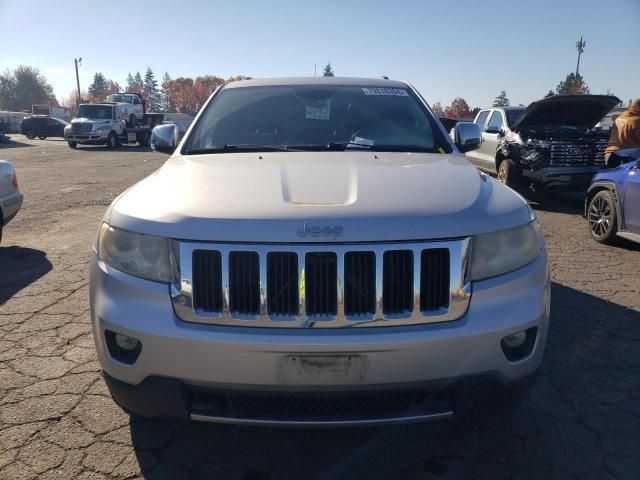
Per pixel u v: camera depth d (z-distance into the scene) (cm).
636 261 561
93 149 2631
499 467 237
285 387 201
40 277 498
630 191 582
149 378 209
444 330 204
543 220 785
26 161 1848
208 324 205
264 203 216
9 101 10294
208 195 227
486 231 215
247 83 391
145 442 254
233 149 320
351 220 205
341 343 197
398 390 204
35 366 326
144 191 247
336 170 258
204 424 269
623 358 338
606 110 915
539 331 222
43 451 246
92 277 229
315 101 362
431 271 207
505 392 217
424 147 328
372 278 203
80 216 798
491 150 1096
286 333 201
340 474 234
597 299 441
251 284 203
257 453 248
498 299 213
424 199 223
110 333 216
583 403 288
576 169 859
